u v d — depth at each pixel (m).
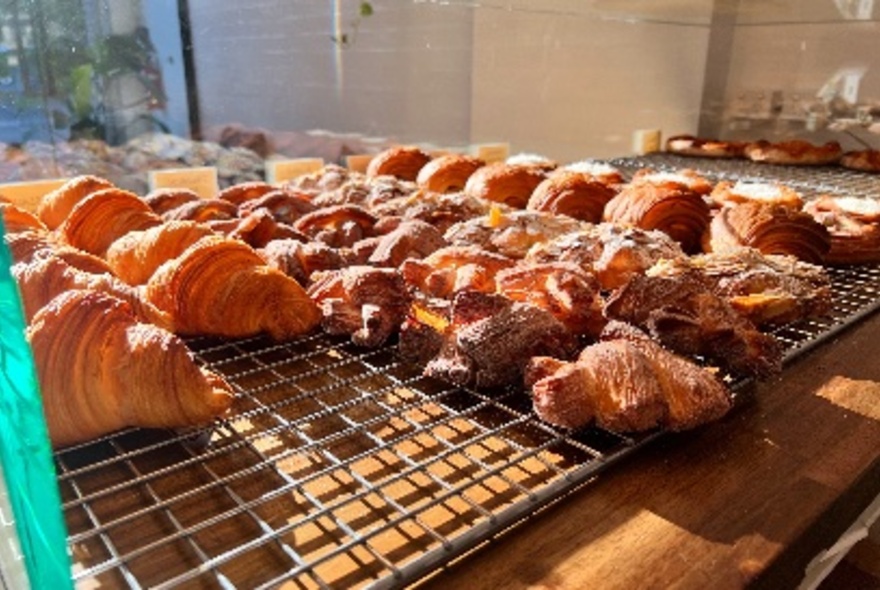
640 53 1.42
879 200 0.78
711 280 0.52
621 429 0.35
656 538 0.29
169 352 0.34
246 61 0.94
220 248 0.47
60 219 0.63
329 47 1.07
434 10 1.25
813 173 1.12
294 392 0.42
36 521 0.20
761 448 0.36
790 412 0.40
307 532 0.29
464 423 0.39
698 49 1.37
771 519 0.30
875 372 0.45
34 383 0.19
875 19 1.15
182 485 0.33
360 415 0.39
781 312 0.50
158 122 0.83
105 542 0.27
